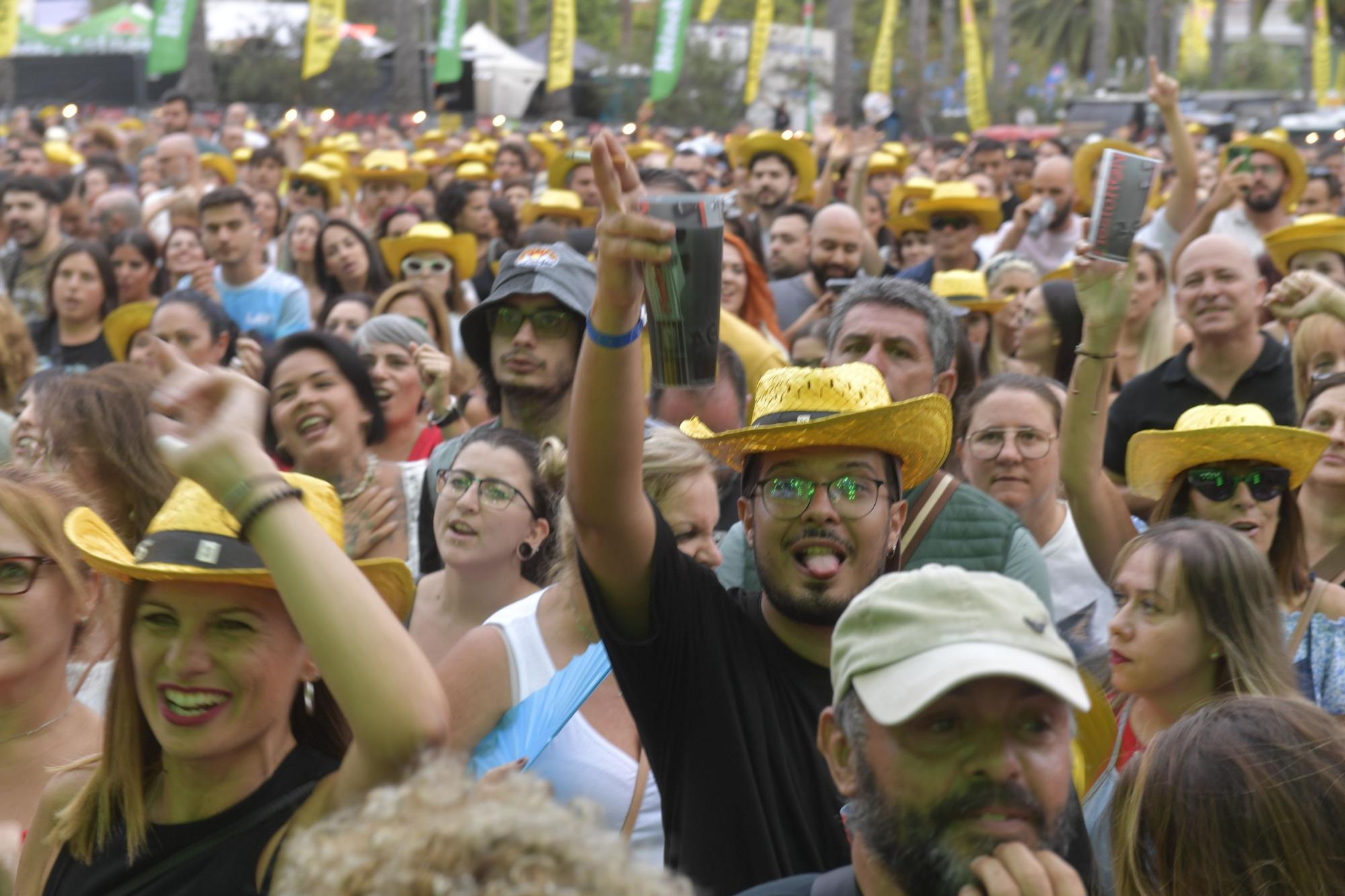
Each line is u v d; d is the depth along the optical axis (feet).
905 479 24.13
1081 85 428.56
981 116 248.52
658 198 20.12
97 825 19.69
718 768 21.62
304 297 68.39
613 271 20.20
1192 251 45.65
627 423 20.93
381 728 16.62
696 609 22.25
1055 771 15.21
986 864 14.78
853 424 22.15
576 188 94.07
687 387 20.42
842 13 255.91
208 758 19.01
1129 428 46.37
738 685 22.13
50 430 32.17
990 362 53.16
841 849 21.63
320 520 19.69
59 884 19.71
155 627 19.19
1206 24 428.56
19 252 73.61
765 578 22.61
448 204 83.71
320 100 284.41
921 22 339.36
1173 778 18.48
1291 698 19.48
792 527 22.43
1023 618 15.56
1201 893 18.02
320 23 205.16
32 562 23.93
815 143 89.51
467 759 24.94
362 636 16.84
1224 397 45.24
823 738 17.04
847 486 22.49
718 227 20.07
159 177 108.06
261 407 17.75
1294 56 514.27
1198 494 31.19
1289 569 30.73
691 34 299.17
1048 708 15.30
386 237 79.92
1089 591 34.63
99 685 28.53
